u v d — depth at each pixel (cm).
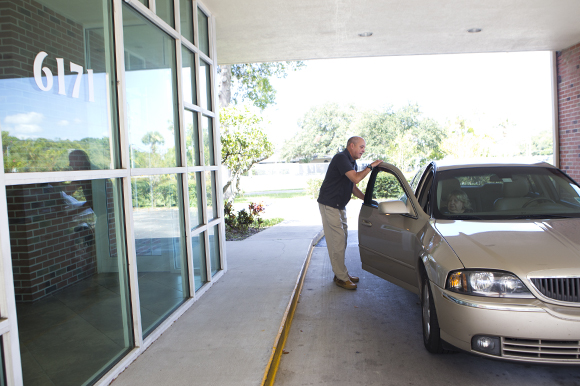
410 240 441
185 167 502
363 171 550
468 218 416
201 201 580
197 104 580
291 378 352
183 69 534
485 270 316
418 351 397
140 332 375
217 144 652
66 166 286
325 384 340
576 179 990
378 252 527
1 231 227
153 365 353
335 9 703
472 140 2894
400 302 547
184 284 503
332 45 920
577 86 970
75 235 296
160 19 446
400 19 764
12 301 233
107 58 340
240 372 337
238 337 408
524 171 472
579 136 972
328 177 595
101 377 321
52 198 273
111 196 343
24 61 250
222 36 833
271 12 702
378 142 4878
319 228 1186
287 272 659
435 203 443
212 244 626
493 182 458
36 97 259
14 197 243
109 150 340
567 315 292
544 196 439
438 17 759
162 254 443
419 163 4131
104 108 334
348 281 615
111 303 340
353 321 483
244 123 1348
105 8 339
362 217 578
